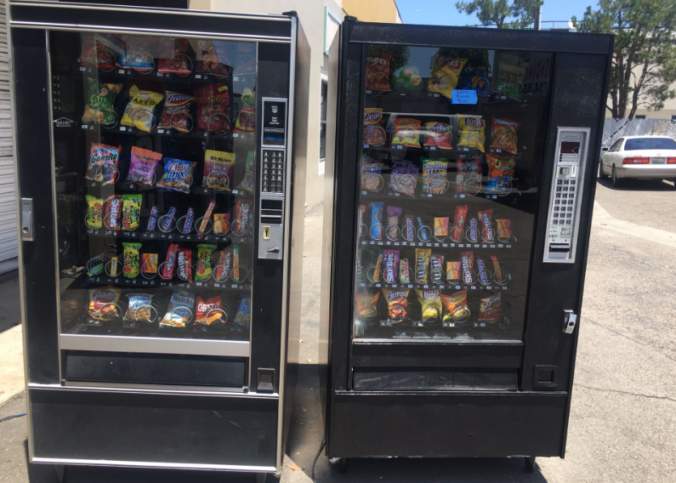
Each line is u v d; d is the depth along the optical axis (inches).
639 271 240.2
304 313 183.5
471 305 106.7
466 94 93.2
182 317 99.1
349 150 86.6
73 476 96.6
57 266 86.0
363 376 92.7
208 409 89.5
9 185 194.5
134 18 80.1
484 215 101.4
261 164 84.2
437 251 103.7
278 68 82.4
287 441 109.5
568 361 94.5
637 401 130.0
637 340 167.0
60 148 87.6
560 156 88.5
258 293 87.4
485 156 101.3
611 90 954.1
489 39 85.0
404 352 92.3
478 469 103.3
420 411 93.6
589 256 264.2
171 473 99.1
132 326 97.4
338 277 89.4
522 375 94.1
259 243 85.8
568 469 103.4
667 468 104.1
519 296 96.1
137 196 98.3
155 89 96.7
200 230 97.8
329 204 104.3
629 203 427.5
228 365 89.5
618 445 111.5
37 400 88.8
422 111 97.4
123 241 101.2
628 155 502.3
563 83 86.9
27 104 82.2
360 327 99.8
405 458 106.4
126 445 90.5
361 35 83.5
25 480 94.1
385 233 101.1
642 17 855.1
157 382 89.0
